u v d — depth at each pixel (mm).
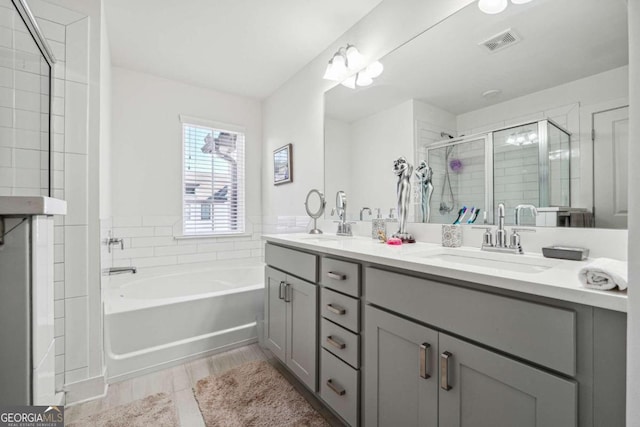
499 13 1309
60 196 1530
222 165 3242
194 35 2191
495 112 1319
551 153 1145
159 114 2854
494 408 753
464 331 816
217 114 3178
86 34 1595
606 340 585
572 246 1079
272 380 1720
